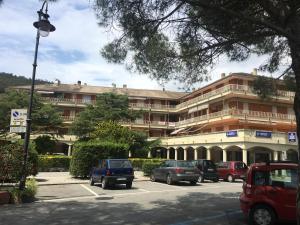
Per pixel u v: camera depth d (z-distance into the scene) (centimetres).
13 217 1120
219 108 5819
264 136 3969
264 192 995
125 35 898
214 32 927
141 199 1562
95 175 2150
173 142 5825
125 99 5381
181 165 2361
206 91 6519
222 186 2267
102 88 7781
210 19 888
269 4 778
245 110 5169
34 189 1556
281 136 4059
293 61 754
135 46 920
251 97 5212
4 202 1413
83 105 7056
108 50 938
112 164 2025
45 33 1478
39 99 4541
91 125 4903
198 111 6688
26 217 1121
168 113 7631
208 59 1026
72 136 6438
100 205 1383
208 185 2352
